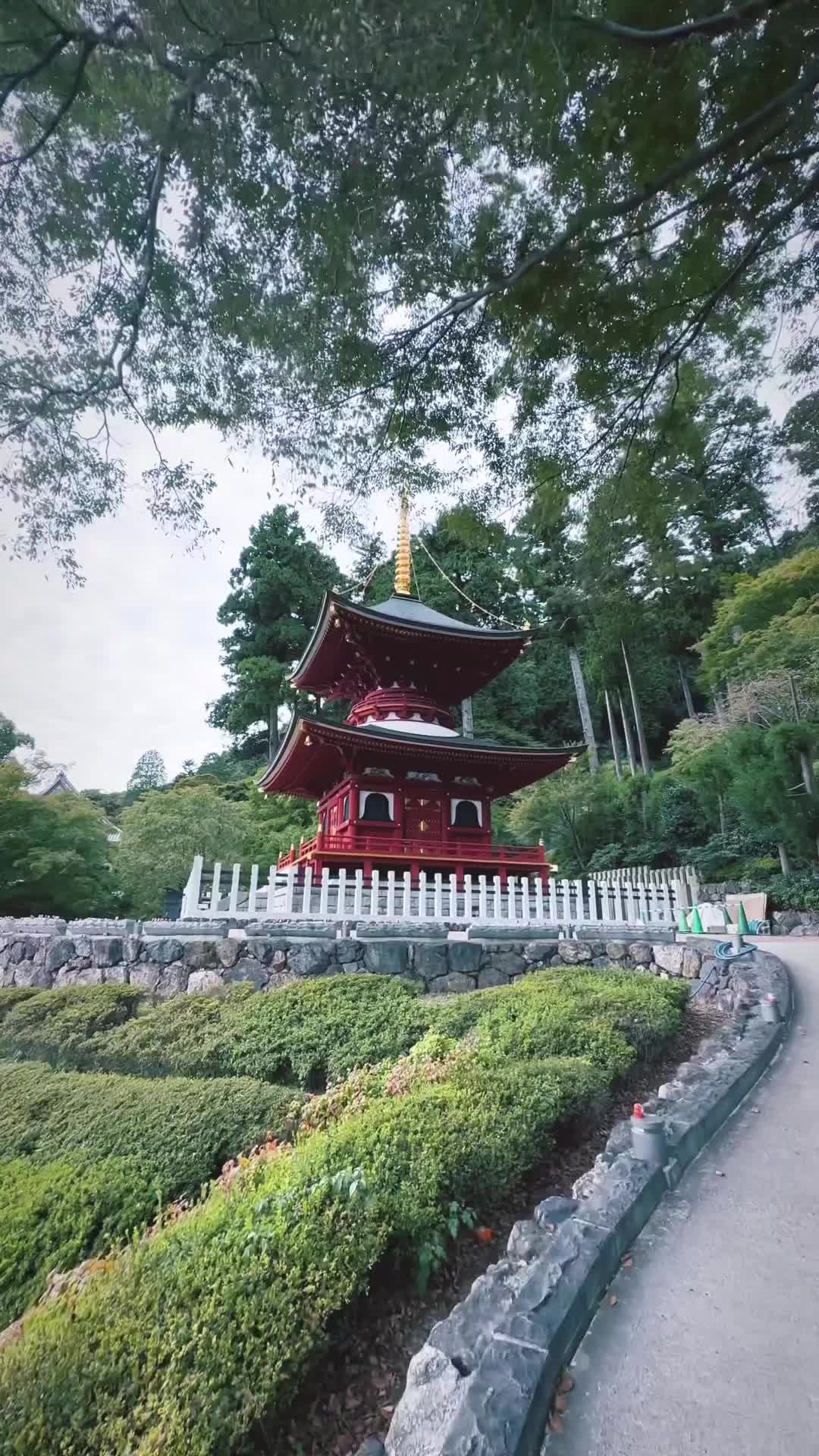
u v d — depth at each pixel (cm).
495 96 360
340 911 1083
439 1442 215
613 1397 240
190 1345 249
